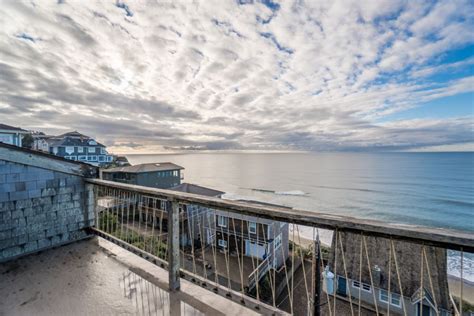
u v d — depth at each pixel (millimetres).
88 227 3152
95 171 3305
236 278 7848
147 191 2023
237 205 1425
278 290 8211
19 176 2621
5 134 19641
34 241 2699
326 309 7230
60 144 30031
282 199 32312
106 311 1637
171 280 1829
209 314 1545
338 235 1275
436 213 24734
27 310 1654
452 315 6301
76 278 2064
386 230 977
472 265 13391
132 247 2555
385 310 7121
